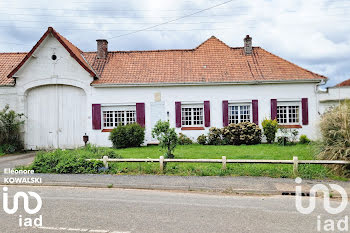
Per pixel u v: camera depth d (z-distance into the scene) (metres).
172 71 19.48
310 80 18.23
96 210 6.59
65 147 18.73
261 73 18.94
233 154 13.64
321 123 11.11
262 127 18.50
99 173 10.64
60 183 9.34
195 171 10.50
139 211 6.53
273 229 5.48
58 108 18.83
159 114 18.73
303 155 13.00
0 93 18.58
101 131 18.55
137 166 11.01
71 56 18.28
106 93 18.69
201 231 5.32
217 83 18.47
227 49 21.09
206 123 18.62
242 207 6.93
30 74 18.50
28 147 18.69
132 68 19.80
